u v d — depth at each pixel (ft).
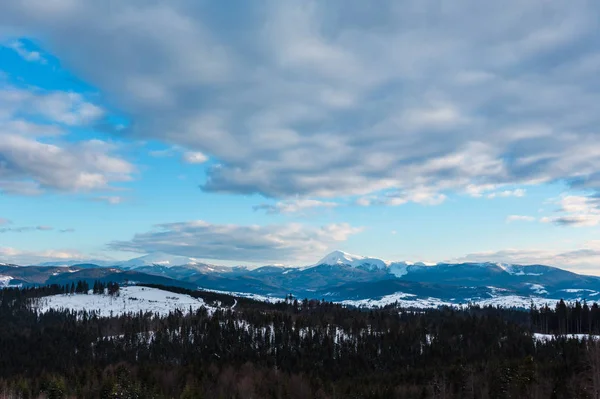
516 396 545.85
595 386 509.35
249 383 650.43
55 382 600.39
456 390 613.11
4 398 605.31
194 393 564.71
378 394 593.42
